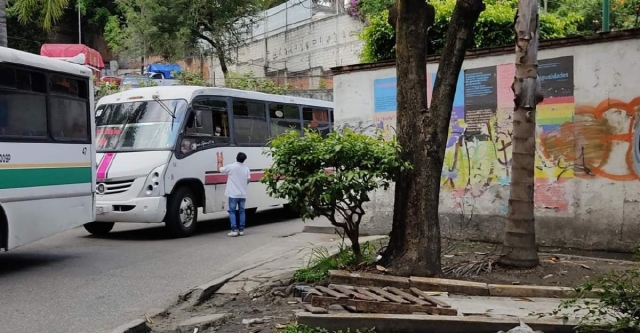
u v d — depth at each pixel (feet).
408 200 23.32
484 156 31.86
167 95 42.45
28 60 29.01
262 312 21.35
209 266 29.94
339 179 22.44
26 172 28.76
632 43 27.37
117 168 39.09
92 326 20.08
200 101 43.14
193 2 94.02
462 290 21.43
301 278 24.53
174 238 40.22
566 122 29.12
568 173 29.14
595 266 24.63
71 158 31.68
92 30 140.46
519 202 24.62
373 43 44.57
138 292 24.68
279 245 34.01
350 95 36.58
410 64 23.57
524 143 24.49
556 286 21.81
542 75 29.66
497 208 31.53
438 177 23.38
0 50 27.45
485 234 31.89
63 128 31.30
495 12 42.60
